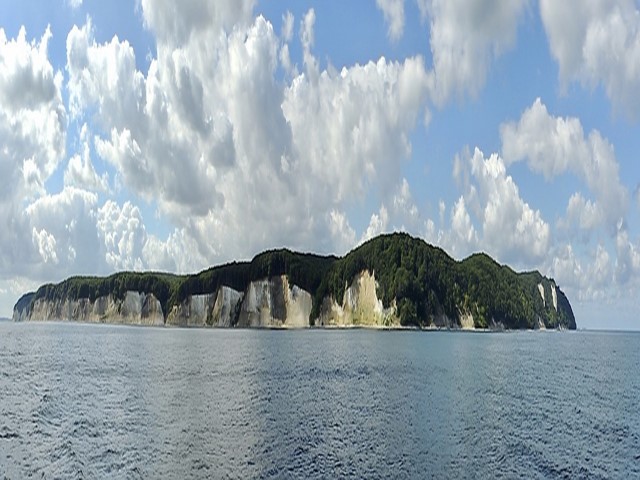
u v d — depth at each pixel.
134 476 27.36
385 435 35.81
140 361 85.38
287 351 107.38
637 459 31.31
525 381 65.69
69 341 134.88
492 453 31.97
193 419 40.34
